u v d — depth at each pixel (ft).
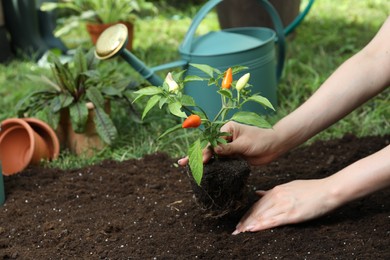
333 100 5.34
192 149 4.74
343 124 7.07
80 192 6.03
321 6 11.87
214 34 7.27
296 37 10.01
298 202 5.13
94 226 5.45
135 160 6.59
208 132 5.00
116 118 7.38
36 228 5.49
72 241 5.26
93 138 6.89
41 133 6.94
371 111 7.38
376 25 10.57
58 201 5.92
